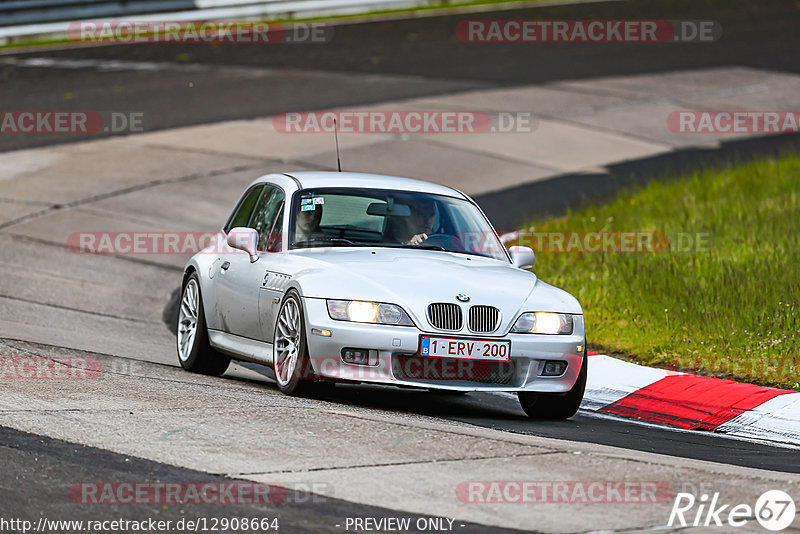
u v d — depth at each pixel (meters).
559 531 17.38
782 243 48.25
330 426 23.75
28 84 94.44
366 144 78.19
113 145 76.56
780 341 34.66
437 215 32.44
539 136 82.81
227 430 22.89
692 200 61.38
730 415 29.38
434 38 120.38
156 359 35.09
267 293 29.89
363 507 18.30
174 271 52.78
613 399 32.03
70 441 21.41
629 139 83.62
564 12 135.62
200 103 89.25
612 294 41.75
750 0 146.50
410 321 27.16
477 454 21.98
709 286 41.19
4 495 18.06
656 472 21.22
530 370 28.02
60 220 59.06
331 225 31.11
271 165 72.44
